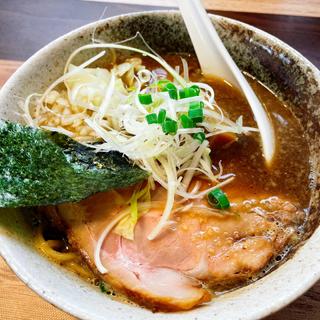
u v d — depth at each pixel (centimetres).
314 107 24
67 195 20
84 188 20
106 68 29
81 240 21
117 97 25
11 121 24
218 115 24
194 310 19
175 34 29
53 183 20
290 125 26
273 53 26
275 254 21
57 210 22
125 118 23
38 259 20
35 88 26
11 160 20
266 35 26
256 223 21
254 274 20
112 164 21
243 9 35
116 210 22
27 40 34
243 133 25
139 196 22
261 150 25
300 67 25
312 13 35
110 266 21
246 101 27
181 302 19
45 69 26
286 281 18
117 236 21
